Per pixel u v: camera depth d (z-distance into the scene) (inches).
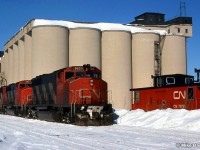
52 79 1118.4
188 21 2928.2
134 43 2290.8
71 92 944.3
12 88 1764.3
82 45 2085.4
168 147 459.2
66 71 1003.3
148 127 807.1
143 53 2256.4
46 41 2026.3
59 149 451.2
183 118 837.2
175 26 2859.3
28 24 2214.6
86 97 948.6
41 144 506.9
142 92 1296.8
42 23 2048.5
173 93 1133.1
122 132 684.7
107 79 2148.1
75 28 2105.1
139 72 2252.7
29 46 2260.1
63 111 1005.8
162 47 2375.7
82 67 1006.4
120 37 2180.1
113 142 520.1
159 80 1255.5
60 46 2041.1
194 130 709.9
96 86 967.0
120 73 2146.9
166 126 809.5
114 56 2160.4
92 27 2126.0
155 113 976.3
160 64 2335.1
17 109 1614.2
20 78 2449.6
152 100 1233.4
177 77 1222.9
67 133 678.5
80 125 892.0
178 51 2359.7
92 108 921.5
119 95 2122.3
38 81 1314.0
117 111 1184.8
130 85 2187.5
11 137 611.8
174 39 2364.7
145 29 2464.3
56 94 1069.1
